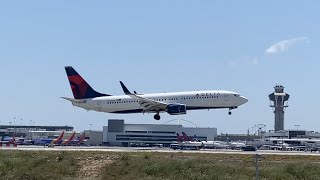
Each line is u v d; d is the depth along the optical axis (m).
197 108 125.25
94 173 67.38
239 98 125.00
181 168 66.06
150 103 122.94
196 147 162.12
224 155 90.75
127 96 129.25
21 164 69.81
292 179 62.09
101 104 129.88
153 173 65.62
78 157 76.25
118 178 64.94
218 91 125.81
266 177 62.72
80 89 132.00
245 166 69.44
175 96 125.44
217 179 59.34
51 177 63.59
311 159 87.69
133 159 73.31
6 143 183.12
